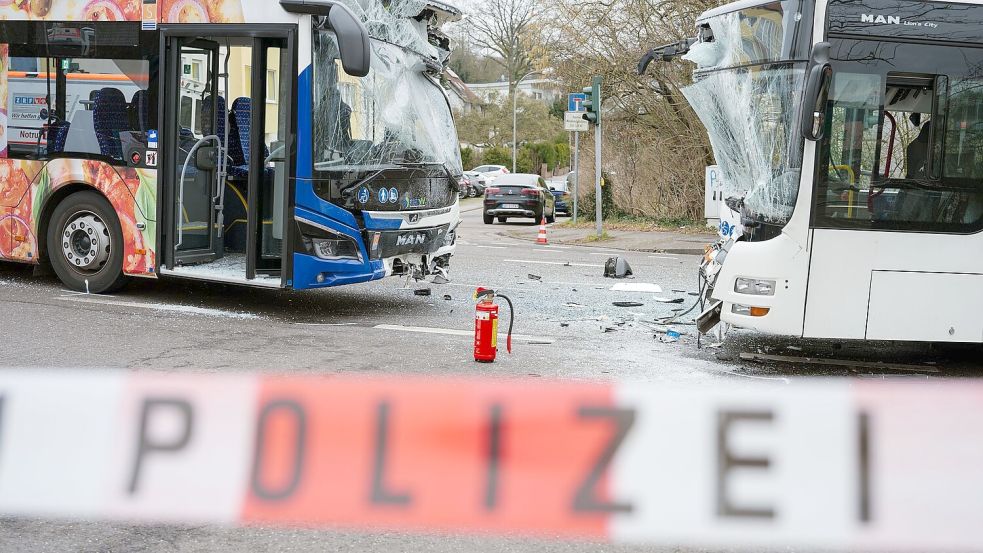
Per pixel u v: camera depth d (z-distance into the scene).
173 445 7.91
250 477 7.40
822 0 11.98
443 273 16.30
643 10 38.12
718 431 8.34
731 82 13.15
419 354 12.58
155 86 14.93
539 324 15.46
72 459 7.58
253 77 14.38
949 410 9.65
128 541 6.55
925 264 12.20
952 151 12.20
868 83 12.05
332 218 14.13
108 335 12.95
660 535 6.86
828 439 8.52
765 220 12.24
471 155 98.06
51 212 16.12
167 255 15.09
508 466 7.55
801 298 12.09
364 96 14.66
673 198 38.97
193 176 15.30
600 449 7.85
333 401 9.27
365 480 7.36
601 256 27.42
